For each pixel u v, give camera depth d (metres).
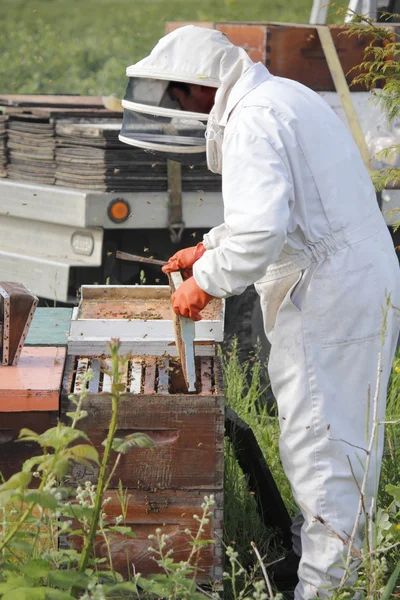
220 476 4.26
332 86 7.55
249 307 7.73
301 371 4.42
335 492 4.43
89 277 8.13
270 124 4.21
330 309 4.36
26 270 8.08
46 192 7.80
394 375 7.09
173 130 4.49
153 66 4.42
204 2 29.22
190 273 4.67
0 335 4.46
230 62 4.38
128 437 3.38
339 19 14.42
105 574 3.60
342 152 4.48
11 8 29.22
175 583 3.61
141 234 8.03
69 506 3.52
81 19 27.28
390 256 4.59
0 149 8.27
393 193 7.54
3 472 4.25
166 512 4.29
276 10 27.25
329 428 4.39
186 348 4.27
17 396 4.14
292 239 4.39
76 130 7.66
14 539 3.60
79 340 4.76
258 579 4.81
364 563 3.97
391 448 5.58
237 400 6.79
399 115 6.79
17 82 17.94
